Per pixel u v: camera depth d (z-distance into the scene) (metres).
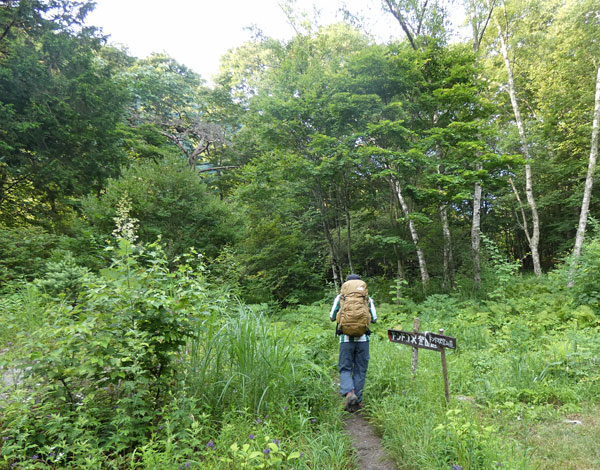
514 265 8.33
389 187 11.81
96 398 3.09
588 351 4.39
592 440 2.85
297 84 11.53
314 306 10.07
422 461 2.58
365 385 4.18
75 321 2.96
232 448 2.13
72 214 14.38
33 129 12.04
